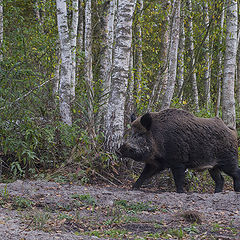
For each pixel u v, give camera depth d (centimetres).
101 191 938
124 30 1162
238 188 1085
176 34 1557
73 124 1159
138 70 1862
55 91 1502
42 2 1866
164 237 622
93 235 617
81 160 1112
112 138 1150
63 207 780
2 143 1037
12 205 767
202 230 674
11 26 1730
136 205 816
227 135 1086
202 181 1255
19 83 1137
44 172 1098
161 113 1060
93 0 2220
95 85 1516
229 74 1455
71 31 1509
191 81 2272
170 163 1032
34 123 1095
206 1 1917
